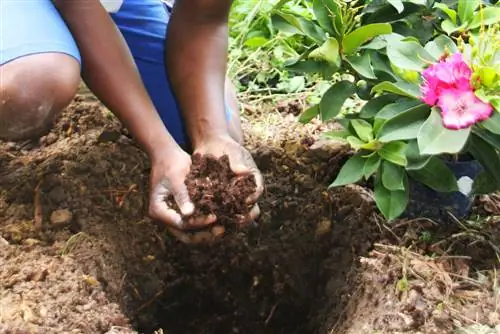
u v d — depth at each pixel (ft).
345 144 6.02
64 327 4.44
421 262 4.92
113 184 5.65
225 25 5.35
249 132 6.45
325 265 5.58
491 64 4.50
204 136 5.10
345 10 5.21
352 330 4.66
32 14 4.58
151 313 5.62
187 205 4.67
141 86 4.99
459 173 5.21
